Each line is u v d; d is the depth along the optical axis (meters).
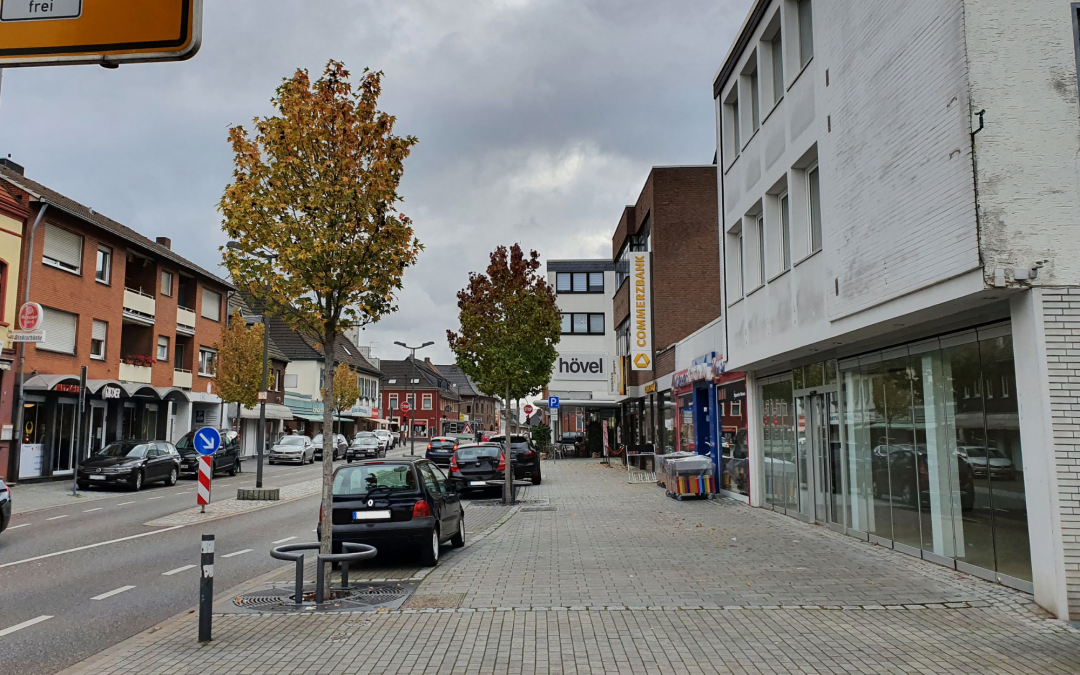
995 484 8.20
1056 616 6.93
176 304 37.47
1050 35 7.33
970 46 7.36
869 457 11.43
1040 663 5.66
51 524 15.52
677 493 18.75
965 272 7.40
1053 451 6.95
